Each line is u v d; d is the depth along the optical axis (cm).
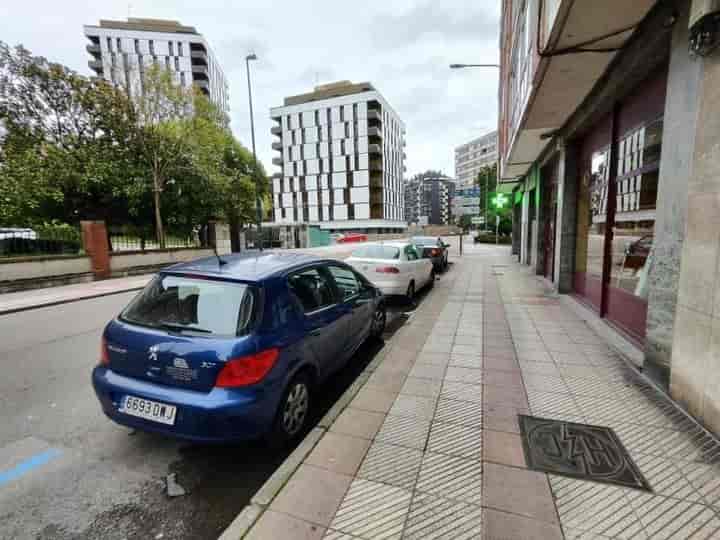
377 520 201
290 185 6350
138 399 256
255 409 248
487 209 4306
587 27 380
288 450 286
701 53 266
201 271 302
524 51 645
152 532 207
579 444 266
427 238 1533
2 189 1305
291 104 6588
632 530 191
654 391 344
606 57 450
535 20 498
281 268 323
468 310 700
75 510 223
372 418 309
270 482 232
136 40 5709
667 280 334
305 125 6116
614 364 418
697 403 285
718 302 258
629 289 516
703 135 271
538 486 225
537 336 529
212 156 1870
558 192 845
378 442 274
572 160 783
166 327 268
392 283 763
